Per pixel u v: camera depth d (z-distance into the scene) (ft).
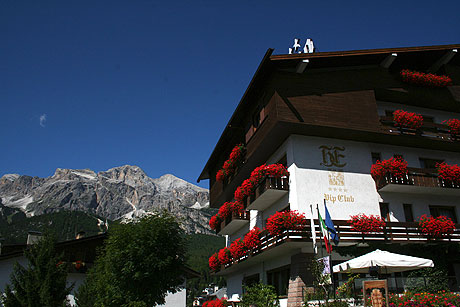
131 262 51.80
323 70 66.44
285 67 64.03
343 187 63.10
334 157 64.69
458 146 70.28
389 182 62.28
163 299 55.26
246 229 88.07
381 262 44.32
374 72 69.77
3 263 85.51
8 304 62.03
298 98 62.59
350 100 65.41
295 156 62.80
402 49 69.15
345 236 57.88
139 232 54.13
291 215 56.85
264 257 69.15
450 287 59.41
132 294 52.11
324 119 62.34
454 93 74.18
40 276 64.23
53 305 62.18
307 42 79.20
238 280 91.45
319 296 47.91
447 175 64.23
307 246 58.13
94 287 65.62
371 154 67.51
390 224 59.88
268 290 53.57
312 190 61.52
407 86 71.26
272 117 62.08
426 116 74.84
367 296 43.39
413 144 69.15
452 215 68.23
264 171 65.21
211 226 99.76
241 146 78.64
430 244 61.31
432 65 76.84
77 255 92.12
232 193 94.17
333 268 48.57
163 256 53.88
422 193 66.64
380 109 71.92
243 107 75.10
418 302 39.75
